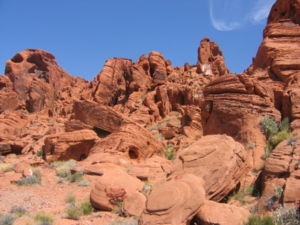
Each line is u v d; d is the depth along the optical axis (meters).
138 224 9.34
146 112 55.34
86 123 33.59
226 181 11.74
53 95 88.25
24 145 42.12
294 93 17.14
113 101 71.25
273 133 16.38
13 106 80.06
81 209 12.86
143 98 64.31
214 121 18.81
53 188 18.23
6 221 10.45
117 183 13.67
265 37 22.92
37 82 84.12
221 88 18.98
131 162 26.50
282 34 22.14
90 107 33.84
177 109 57.31
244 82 18.23
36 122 59.12
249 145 16.22
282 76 20.17
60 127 46.66
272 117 17.09
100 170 21.48
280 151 12.08
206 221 8.82
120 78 74.75
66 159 30.19
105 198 13.09
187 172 12.41
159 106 57.38
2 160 35.50
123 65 77.56
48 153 31.64
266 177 11.47
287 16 24.17
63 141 30.67
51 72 95.94
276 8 25.48
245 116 17.31
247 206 11.16
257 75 21.20
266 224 8.48
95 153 28.17
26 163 26.89
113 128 32.84
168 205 9.16
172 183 9.85
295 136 13.81
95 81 86.31
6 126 54.81
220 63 81.19
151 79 74.06
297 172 10.28
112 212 12.53
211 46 88.12
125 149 27.30
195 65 85.75
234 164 12.19
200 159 12.72
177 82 70.38
